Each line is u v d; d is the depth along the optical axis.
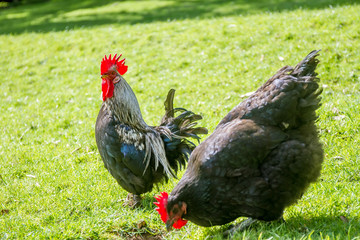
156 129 6.01
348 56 10.14
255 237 4.57
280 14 14.75
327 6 15.40
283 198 4.54
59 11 27.08
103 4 27.47
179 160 6.10
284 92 4.62
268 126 4.61
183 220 4.86
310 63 4.84
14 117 10.47
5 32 20.23
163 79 11.51
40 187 6.84
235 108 5.04
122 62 5.96
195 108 9.34
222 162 4.51
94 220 5.66
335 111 7.76
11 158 8.05
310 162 4.49
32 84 12.98
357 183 5.73
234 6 19.91
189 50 13.09
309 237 4.24
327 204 5.27
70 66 13.93
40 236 5.39
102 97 5.75
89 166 7.40
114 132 5.59
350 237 4.35
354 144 6.71
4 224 5.81
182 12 20.08
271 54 11.27
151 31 15.47
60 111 10.44
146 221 5.67
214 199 4.58
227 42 12.90
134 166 5.63
